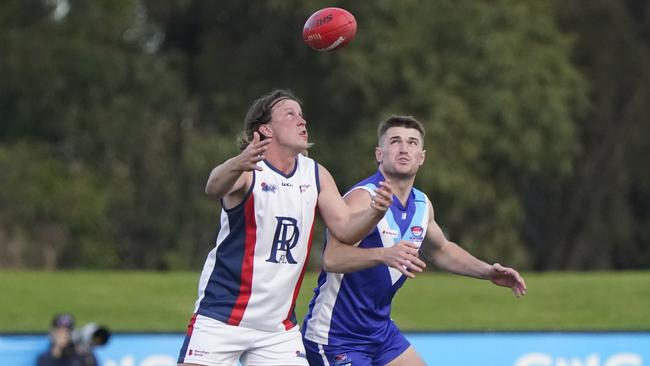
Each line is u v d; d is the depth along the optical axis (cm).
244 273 2488
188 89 11475
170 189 10700
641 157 11412
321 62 10300
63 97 10456
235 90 11031
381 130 2791
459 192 9800
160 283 6662
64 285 6531
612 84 11256
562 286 6556
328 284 2784
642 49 11325
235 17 11350
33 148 10388
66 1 10831
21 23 10669
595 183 11369
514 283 2803
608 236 11475
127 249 10700
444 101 9838
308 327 2836
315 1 10188
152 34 11519
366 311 2783
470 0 10219
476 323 5781
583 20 11288
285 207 2478
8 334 4356
